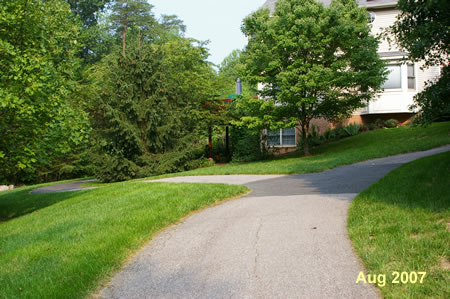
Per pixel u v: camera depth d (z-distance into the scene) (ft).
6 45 32.60
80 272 15.15
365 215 19.60
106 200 32.86
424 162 31.65
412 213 18.53
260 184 38.34
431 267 12.63
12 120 33.68
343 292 12.05
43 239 21.07
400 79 75.00
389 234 16.06
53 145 39.04
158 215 23.44
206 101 87.30
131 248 18.20
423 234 15.75
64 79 42.86
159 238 19.83
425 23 20.24
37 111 34.04
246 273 14.19
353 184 32.12
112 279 14.88
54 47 42.47
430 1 17.30
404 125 75.00
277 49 60.90
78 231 21.47
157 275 14.87
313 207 23.86
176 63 91.40
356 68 62.39
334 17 58.44
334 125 81.46
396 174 29.63
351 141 70.59
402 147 53.93
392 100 75.20
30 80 31.81
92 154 68.90
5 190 79.15
